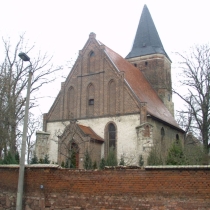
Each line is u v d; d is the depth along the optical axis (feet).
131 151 103.91
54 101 125.18
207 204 40.98
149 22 172.65
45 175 50.65
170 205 42.73
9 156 70.59
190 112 107.96
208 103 102.22
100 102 115.14
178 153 77.87
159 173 44.09
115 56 134.62
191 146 121.39
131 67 145.48
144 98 122.72
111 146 109.09
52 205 49.26
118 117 109.60
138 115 105.81
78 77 123.03
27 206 50.93
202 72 103.91
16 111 92.84
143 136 99.55
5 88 90.53
